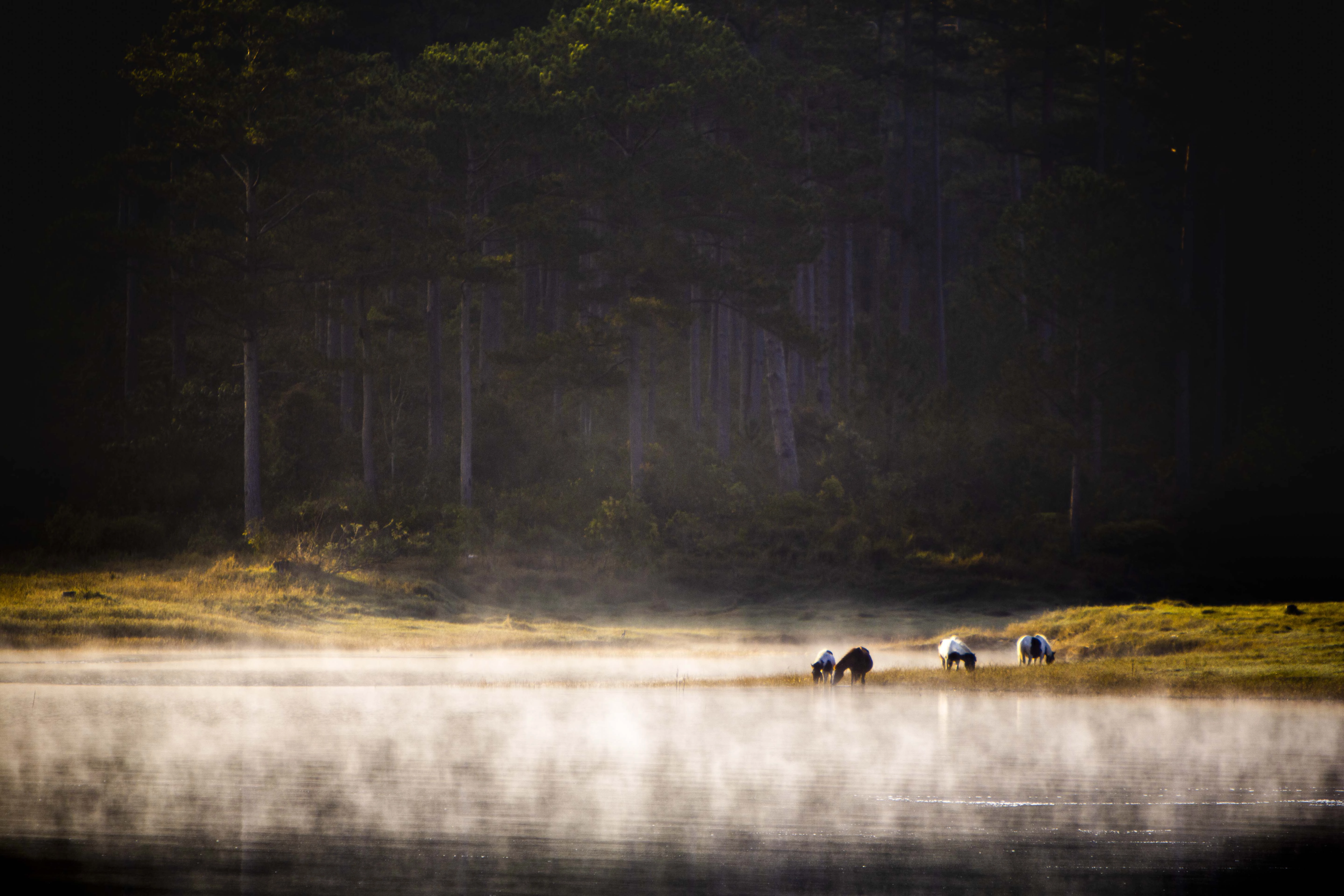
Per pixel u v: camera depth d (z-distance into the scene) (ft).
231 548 512.63
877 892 93.35
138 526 517.96
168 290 548.72
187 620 359.25
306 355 597.52
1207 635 322.14
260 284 562.25
